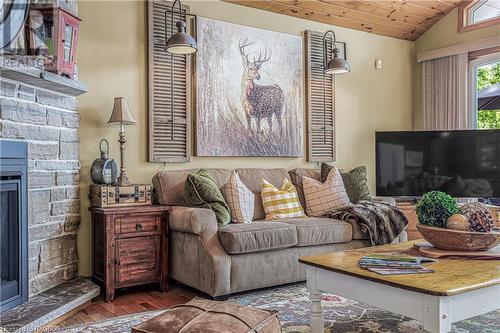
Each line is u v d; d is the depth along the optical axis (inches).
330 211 168.2
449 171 204.2
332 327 103.2
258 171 176.7
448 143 204.8
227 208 142.8
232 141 177.8
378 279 77.1
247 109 181.6
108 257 129.8
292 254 141.1
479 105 215.6
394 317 110.3
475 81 215.3
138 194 142.2
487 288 75.5
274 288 141.1
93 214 141.6
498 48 203.5
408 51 236.8
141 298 133.0
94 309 122.0
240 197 150.9
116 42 155.1
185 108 167.6
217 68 174.6
